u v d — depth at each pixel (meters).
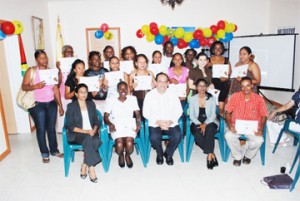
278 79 5.80
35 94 3.31
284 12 6.06
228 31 5.46
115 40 6.68
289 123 3.34
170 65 4.12
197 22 6.71
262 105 3.19
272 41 5.78
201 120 3.37
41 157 3.66
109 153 3.24
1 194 2.73
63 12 6.50
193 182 2.89
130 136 3.15
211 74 3.78
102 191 2.75
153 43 6.71
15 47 4.46
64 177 3.07
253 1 6.73
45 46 6.11
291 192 2.66
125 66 3.81
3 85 4.56
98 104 3.53
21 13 4.81
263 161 3.29
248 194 2.64
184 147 3.93
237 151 3.25
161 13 6.62
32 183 2.95
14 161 3.54
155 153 3.73
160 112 3.32
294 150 3.75
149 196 2.63
